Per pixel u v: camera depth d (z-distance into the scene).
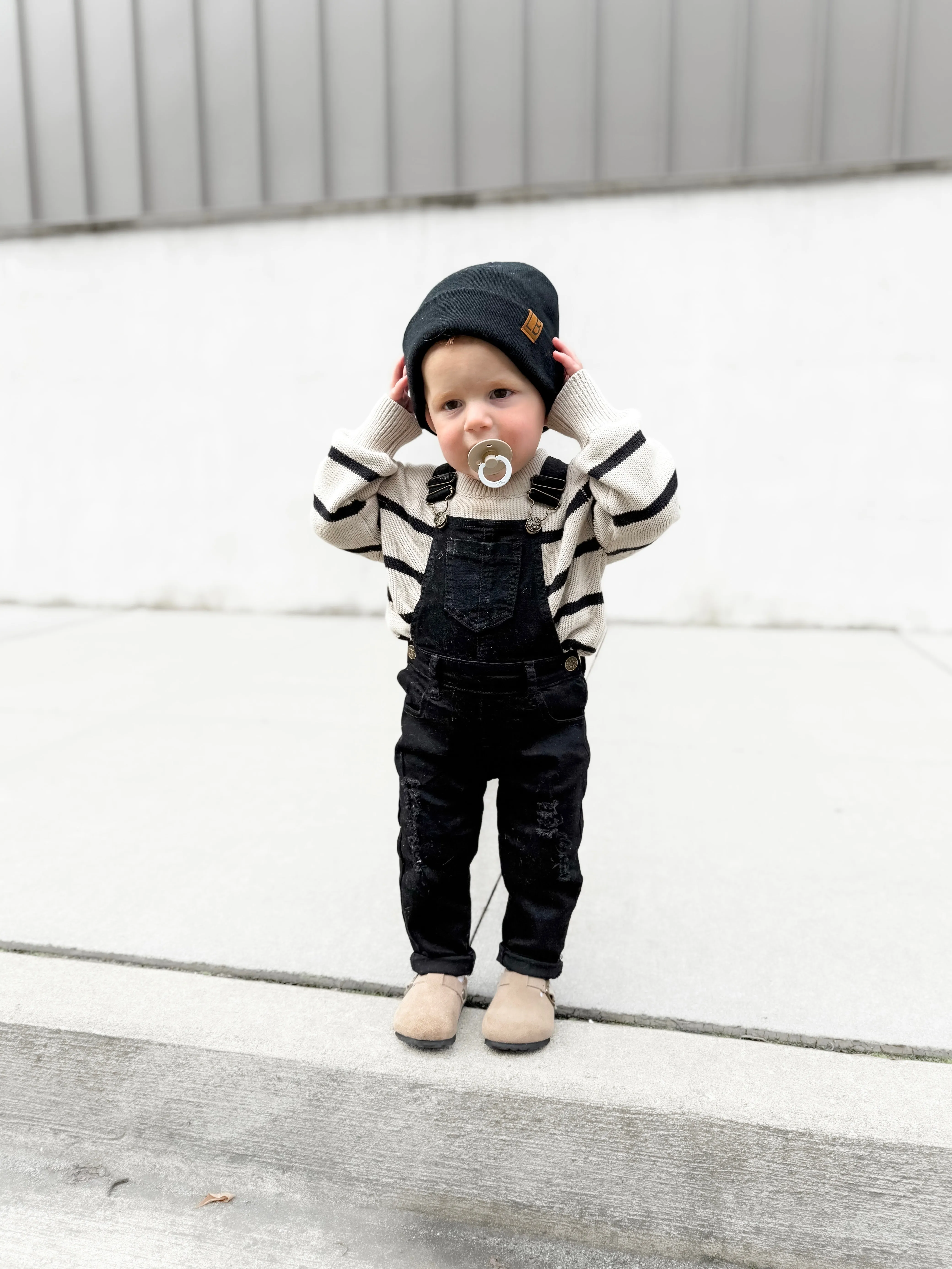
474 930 1.93
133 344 5.93
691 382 5.25
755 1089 1.43
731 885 2.15
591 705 3.66
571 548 1.48
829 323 5.09
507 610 1.47
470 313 1.39
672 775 2.88
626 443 1.44
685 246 5.16
